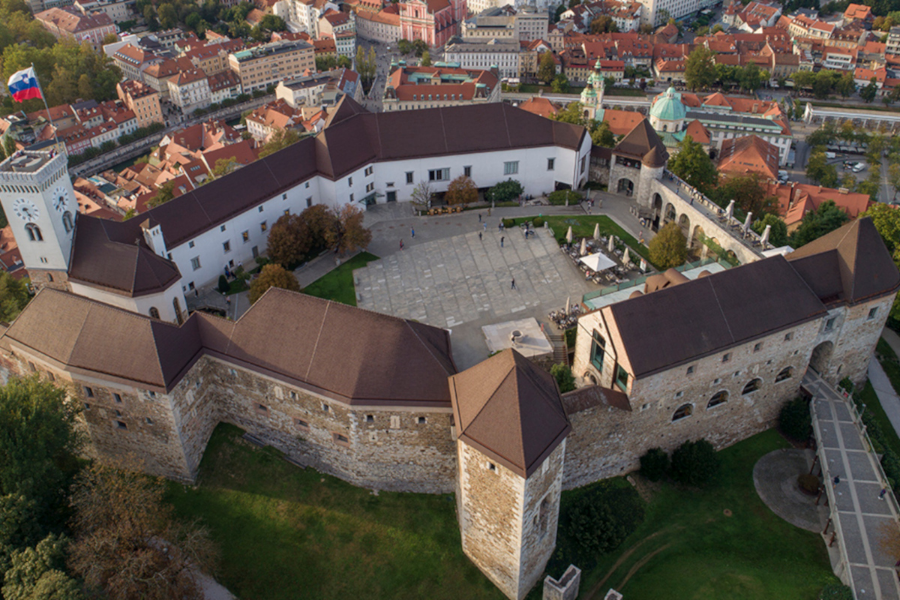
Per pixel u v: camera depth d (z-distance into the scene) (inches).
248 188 4849.9
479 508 2815.0
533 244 5039.4
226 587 2970.0
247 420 3420.3
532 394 2647.6
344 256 4972.9
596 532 3117.6
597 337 3447.3
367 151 5408.5
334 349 3120.1
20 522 2795.3
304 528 3147.1
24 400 3011.8
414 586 2984.7
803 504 3410.4
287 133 6761.8
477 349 4089.6
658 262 4790.8
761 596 3016.7
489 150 5551.2
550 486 2758.4
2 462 2896.2
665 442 3494.1
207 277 4717.0
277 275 4210.1
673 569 3129.9
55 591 2506.2
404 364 3058.6
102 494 2864.2
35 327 3331.7
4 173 3799.2
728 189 6156.5
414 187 5605.3
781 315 3452.3
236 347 3260.3
